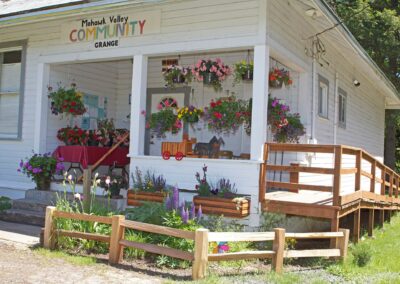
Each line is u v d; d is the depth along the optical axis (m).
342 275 6.07
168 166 8.32
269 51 8.02
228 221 7.50
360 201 8.12
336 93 12.25
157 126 8.57
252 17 7.79
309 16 9.29
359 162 7.90
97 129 10.84
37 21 9.05
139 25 8.82
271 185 7.43
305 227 8.55
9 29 10.72
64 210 7.03
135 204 8.09
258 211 7.45
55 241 6.60
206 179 7.89
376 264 6.83
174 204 6.89
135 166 8.66
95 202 7.71
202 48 8.20
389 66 23.53
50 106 10.31
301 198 7.77
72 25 9.66
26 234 7.48
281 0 8.31
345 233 6.63
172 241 6.29
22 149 10.52
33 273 5.32
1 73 11.14
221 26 8.05
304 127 9.64
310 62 10.05
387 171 10.82
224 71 8.44
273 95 9.95
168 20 8.56
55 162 9.68
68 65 10.70
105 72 11.87
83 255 6.35
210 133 10.33
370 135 18.11
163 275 5.54
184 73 8.86
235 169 7.70
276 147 7.48
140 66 8.78
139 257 6.34
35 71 10.30
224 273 5.83
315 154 10.65
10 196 10.45
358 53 11.88
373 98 18.56
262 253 5.80
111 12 9.15
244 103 8.12
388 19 20.98
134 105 8.78
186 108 8.34
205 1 8.22
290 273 5.93
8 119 10.99
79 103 10.18
